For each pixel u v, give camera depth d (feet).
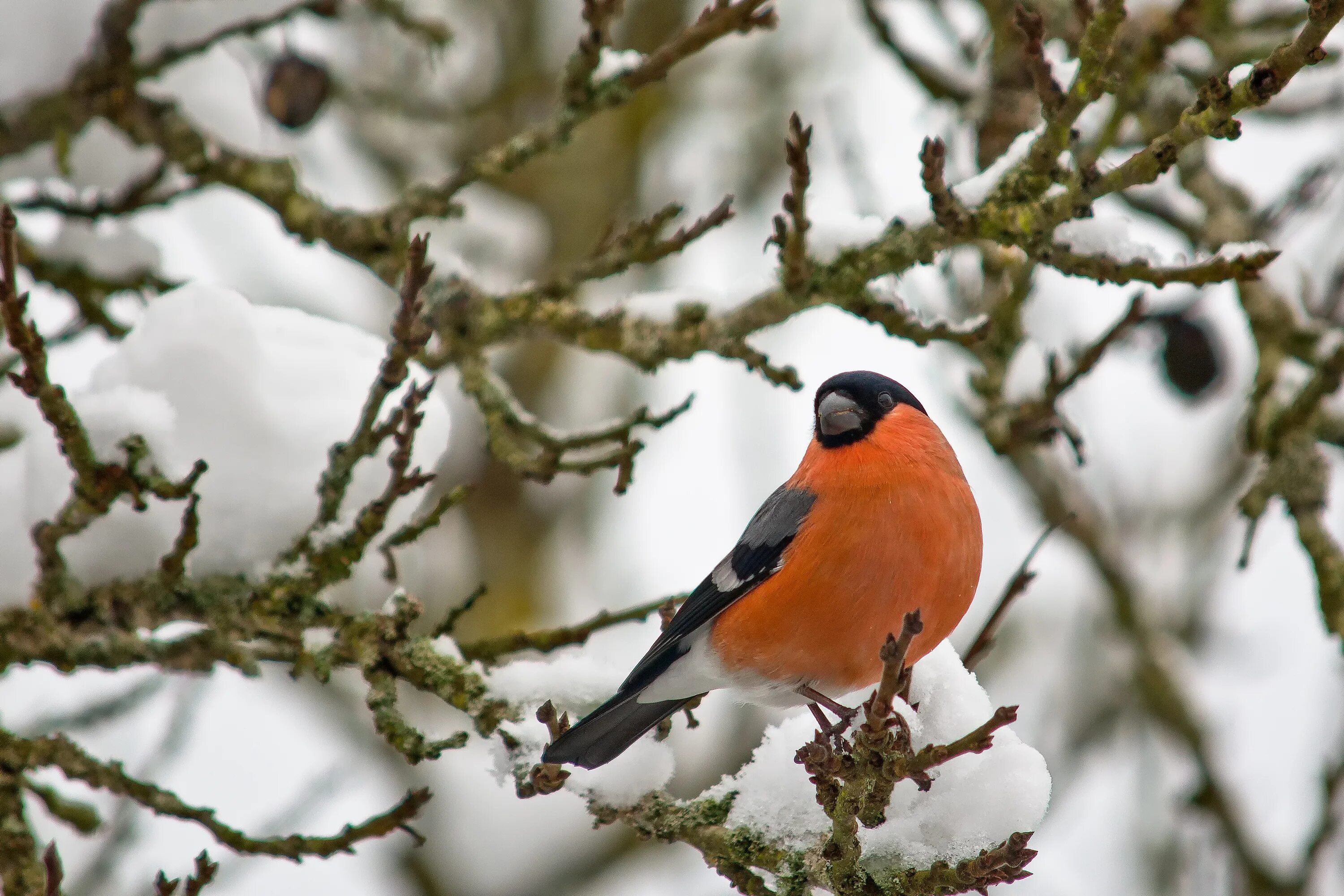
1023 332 38.58
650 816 23.44
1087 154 24.08
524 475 30.78
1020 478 47.75
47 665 25.96
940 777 21.88
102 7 30.40
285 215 32.14
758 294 30.27
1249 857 41.86
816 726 24.70
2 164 32.89
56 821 31.45
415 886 49.75
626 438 31.01
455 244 53.83
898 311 28.81
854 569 25.40
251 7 31.40
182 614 24.80
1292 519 31.42
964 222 25.84
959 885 19.67
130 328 34.45
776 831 22.80
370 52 49.08
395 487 24.03
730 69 56.95
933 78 39.37
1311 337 33.94
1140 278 24.82
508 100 53.88
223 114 34.68
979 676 49.88
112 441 23.89
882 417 26.99
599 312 33.01
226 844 24.17
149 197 33.60
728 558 27.17
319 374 26.91
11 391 29.55
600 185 56.85
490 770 23.97
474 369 31.65
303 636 25.04
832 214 28.68
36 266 33.68
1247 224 35.73
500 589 55.52
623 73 29.48
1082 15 24.81
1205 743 43.45
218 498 25.05
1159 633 45.60
